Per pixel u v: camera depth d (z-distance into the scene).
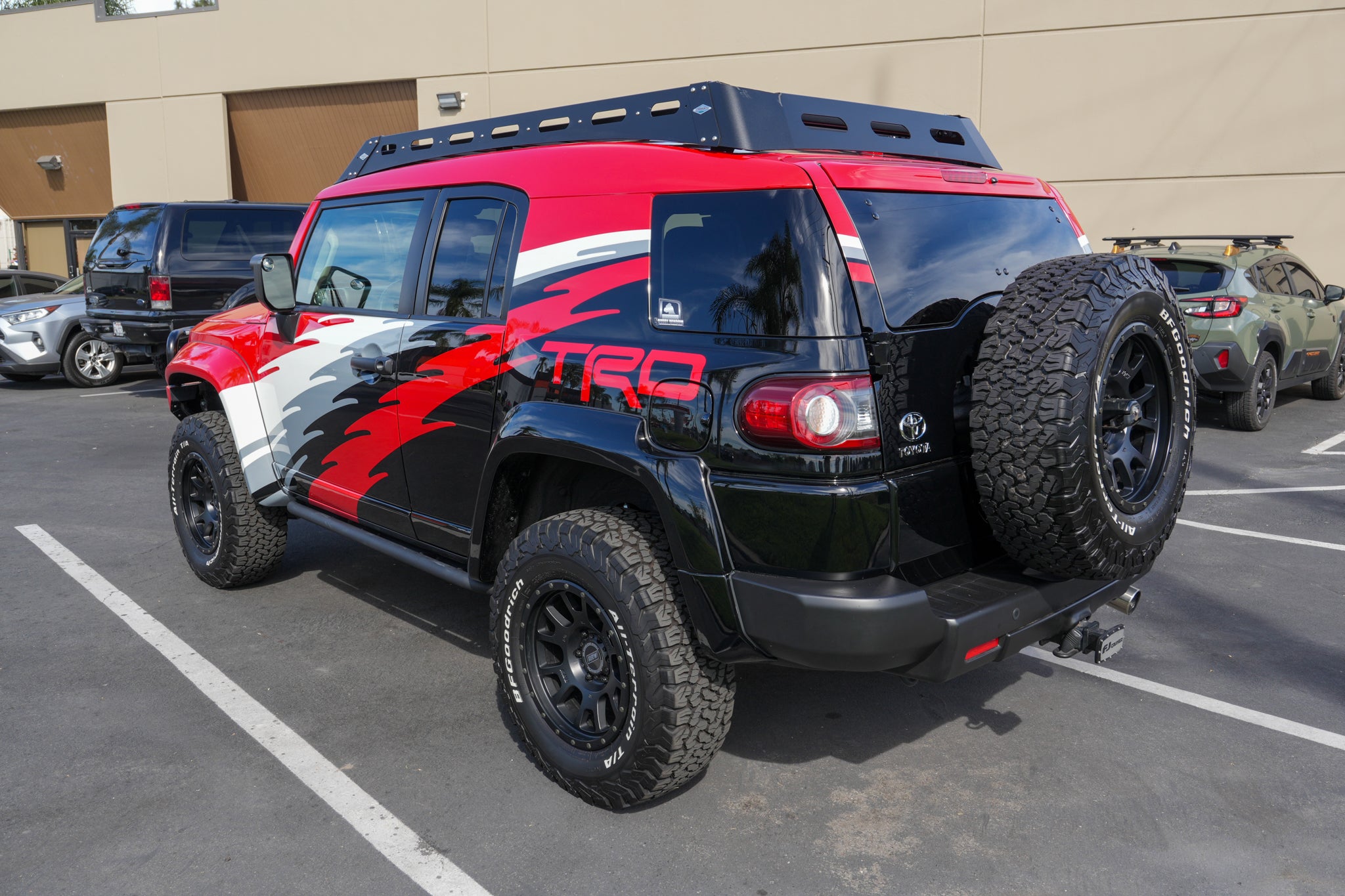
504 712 3.20
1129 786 3.02
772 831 2.78
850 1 13.23
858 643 2.35
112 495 6.65
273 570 4.72
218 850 2.68
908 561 2.51
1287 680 3.77
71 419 9.85
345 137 17.31
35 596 4.66
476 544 3.17
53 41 18.39
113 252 10.67
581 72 14.94
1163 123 12.20
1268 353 8.84
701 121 2.85
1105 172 12.55
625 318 2.74
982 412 2.49
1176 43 11.98
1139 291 2.56
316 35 16.56
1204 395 8.91
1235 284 8.49
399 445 3.56
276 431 4.30
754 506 2.44
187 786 3.00
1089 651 2.92
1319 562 5.16
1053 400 2.40
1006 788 3.01
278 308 4.04
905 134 3.38
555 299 2.94
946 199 2.81
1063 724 3.42
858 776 3.08
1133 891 2.51
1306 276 10.01
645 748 2.69
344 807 2.89
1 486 6.91
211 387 4.74
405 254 3.59
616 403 2.70
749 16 13.77
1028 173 12.84
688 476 2.52
